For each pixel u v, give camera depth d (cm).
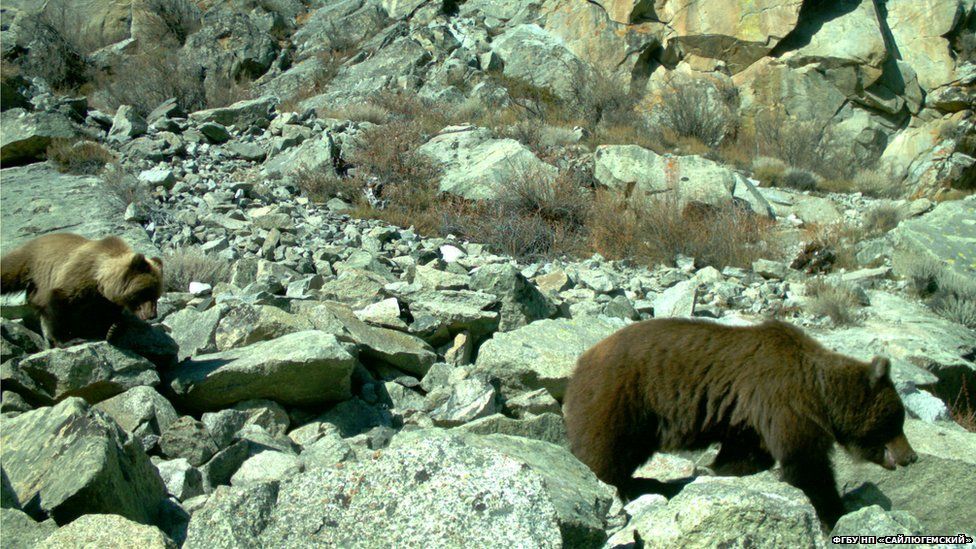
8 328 747
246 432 655
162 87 2447
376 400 783
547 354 823
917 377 962
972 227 1500
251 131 2061
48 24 2908
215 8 3186
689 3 2645
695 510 412
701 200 1656
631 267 1492
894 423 536
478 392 753
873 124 2489
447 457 400
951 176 2070
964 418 956
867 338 1131
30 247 740
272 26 3083
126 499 480
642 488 593
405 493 389
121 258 704
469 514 378
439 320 920
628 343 573
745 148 2353
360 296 995
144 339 722
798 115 2508
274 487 403
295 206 1551
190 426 604
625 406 562
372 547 371
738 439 573
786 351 541
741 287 1338
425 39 2800
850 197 1984
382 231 1419
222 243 1279
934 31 2586
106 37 3209
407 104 2258
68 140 1700
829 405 536
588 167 1823
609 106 2434
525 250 1512
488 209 1605
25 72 2706
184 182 1588
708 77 2597
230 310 810
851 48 2491
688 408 553
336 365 700
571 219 1611
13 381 649
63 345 720
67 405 523
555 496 452
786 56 2552
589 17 2695
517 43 2662
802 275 1450
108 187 1474
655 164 1739
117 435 510
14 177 1544
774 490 441
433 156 1812
